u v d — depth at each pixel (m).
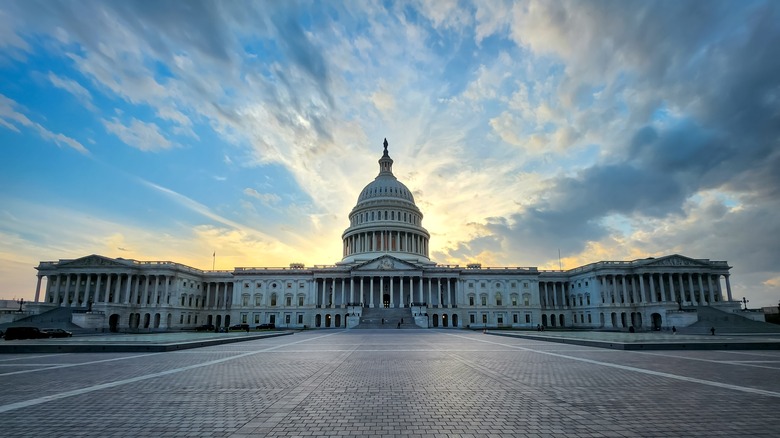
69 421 12.07
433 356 30.36
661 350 35.22
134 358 29.05
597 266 120.12
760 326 87.31
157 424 11.74
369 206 158.25
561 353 32.59
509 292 132.25
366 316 114.88
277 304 130.38
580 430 11.07
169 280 118.19
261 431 11.04
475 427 11.34
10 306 136.25
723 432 10.87
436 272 131.25
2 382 18.66
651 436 10.55
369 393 16.05
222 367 23.98
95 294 114.06
